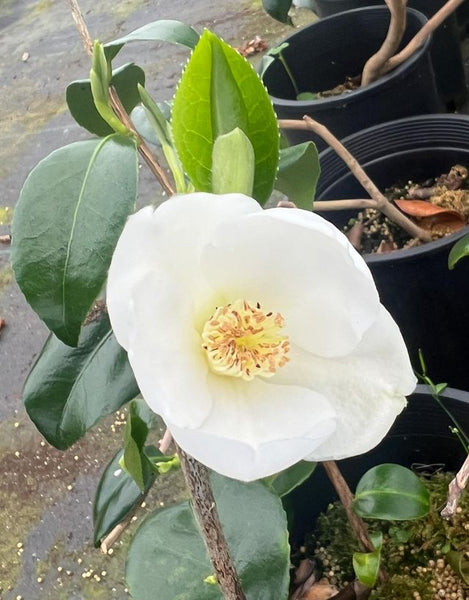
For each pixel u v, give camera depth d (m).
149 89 0.97
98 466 0.60
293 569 0.41
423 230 0.56
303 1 0.79
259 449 0.18
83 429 0.27
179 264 0.19
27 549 0.57
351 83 0.70
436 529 0.40
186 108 0.20
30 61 1.15
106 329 0.27
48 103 1.05
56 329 0.21
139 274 0.18
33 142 0.99
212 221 0.18
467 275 0.49
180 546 0.31
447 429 0.41
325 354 0.21
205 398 0.20
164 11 1.12
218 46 0.19
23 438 0.65
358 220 0.59
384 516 0.34
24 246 0.21
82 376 0.27
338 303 0.20
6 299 0.78
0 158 0.98
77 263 0.20
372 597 0.39
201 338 0.21
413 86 0.61
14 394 0.69
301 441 0.18
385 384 0.20
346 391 0.21
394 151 0.58
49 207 0.21
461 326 0.51
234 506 0.29
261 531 0.29
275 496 0.29
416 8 0.75
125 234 0.17
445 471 0.43
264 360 0.20
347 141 0.59
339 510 0.43
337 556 0.41
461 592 0.38
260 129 0.20
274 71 0.69
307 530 0.43
